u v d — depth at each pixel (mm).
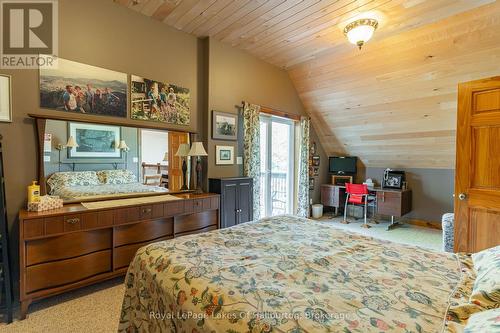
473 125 2600
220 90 3660
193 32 3375
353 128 4816
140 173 3064
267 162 4754
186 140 3436
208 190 3600
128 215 2531
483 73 2994
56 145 2459
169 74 3254
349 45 3434
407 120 4070
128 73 2902
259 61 4117
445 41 2895
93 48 2652
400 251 1537
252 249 1533
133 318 1446
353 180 5695
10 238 2234
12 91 2244
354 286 1113
